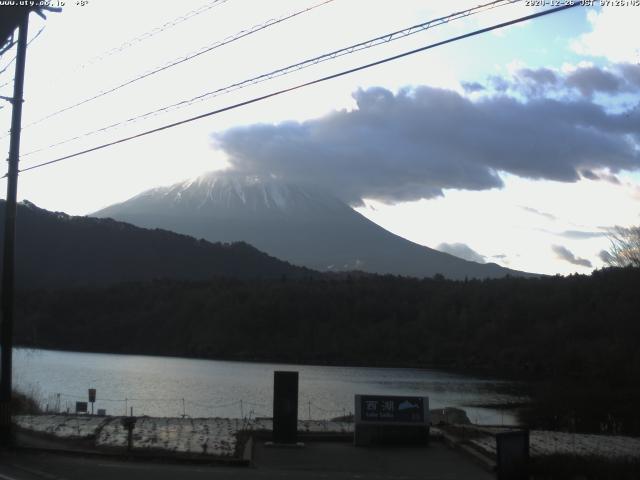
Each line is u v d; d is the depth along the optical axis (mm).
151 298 134250
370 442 18094
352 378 84188
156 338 123312
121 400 52906
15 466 14617
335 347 113812
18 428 19406
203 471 14672
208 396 59375
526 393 68438
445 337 108562
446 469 15500
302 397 60219
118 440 17969
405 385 75812
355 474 14852
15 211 18703
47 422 21109
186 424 21047
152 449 16766
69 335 124812
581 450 18141
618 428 32906
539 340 85312
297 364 108875
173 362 103938
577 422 37656
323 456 16672
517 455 11945
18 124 18781
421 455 17047
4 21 17422
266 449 17375
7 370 17844
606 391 43031
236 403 53594
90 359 103250
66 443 17562
